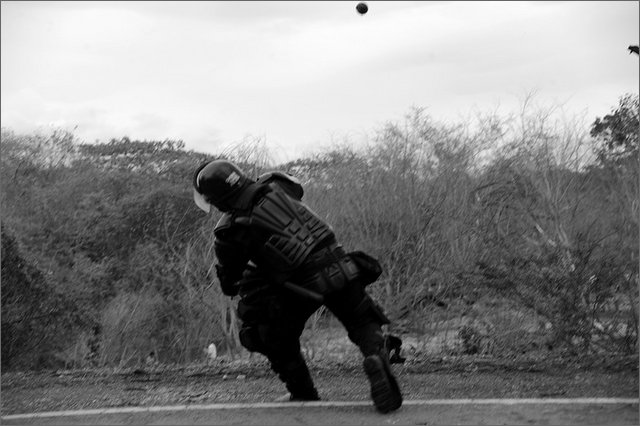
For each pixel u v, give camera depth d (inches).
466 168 692.1
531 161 672.4
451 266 530.0
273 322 216.7
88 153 937.5
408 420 207.9
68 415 227.6
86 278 707.4
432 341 470.0
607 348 310.7
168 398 245.8
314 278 208.4
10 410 238.4
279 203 210.8
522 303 334.0
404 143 728.3
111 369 306.5
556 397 227.5
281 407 225.8
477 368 271.7
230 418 217.2
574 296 312.5
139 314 665.6
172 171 887.1
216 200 213.3
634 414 206.7
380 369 208.7
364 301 215.8
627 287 312.8
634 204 481.1
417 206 615.5
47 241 752.3
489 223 555.8
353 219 629.9
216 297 613.6
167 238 732.7
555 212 559.5
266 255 209.6
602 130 522.9
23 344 470.9
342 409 221.0
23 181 822.5
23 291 472.1
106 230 804.6
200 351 643.5
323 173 684.1
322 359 383.9
